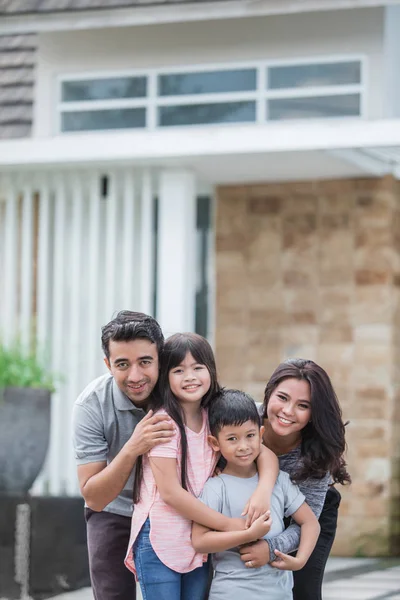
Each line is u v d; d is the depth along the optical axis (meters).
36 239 10.66
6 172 10.04
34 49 10.89
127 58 10.60
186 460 4.54
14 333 10.04
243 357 10.77
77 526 8.05
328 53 10.16
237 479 4.60
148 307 9.69
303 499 4.71
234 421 4.50
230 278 10.84
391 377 10.39
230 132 9.11
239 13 9.45
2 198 10.24
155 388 4.68
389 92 10.11
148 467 4.60
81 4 9.76
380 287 10.43
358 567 9.61
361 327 10.47
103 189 9.91
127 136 9.28
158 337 4.63
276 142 8.98
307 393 4.71
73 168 9.78
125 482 4.54
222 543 4.39
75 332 9.84
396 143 8.73
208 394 4.69
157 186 10.20
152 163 9.54
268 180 10.66
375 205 10.44
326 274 10.58
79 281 9.86
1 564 7.99
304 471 4.78
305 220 10.64
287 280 10.68
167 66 10.50
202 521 4.43
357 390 10.45
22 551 7.99
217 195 10.87
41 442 8.58
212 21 10.40
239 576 4.49
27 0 9.97
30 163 9.52
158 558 4.50
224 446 4.54
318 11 10.18
